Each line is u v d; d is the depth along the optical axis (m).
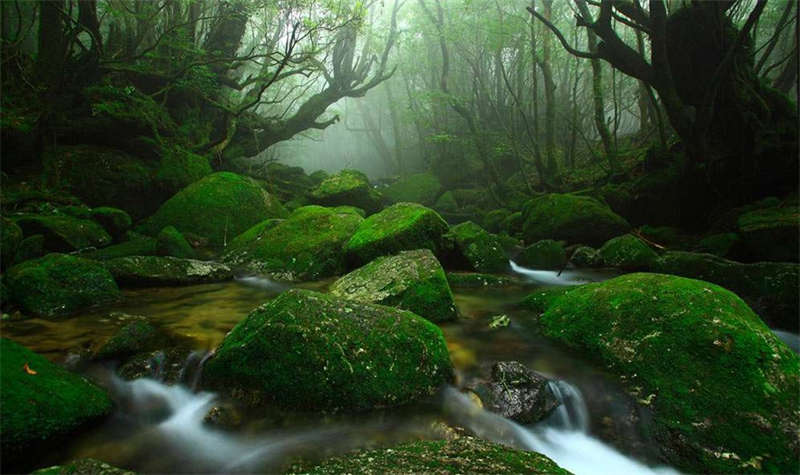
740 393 2.98
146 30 13.13
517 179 19.92
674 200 10.37
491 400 3.30
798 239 6.75
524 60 18.50
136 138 11.85
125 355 3.73
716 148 9.23
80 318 4.61
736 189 9.05
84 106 10.98
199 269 6.52
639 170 12.52
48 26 9.84
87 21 10.44
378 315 3.65
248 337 3.33
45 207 8.18
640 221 11.12
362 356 3.29
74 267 5.16
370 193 15.62
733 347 3.23
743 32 7.38
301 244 7.58
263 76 14.50
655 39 8.21
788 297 5.18
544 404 3.31
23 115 9.44
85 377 3.39
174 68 13.80
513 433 3.10
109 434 2.87
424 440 2.91
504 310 5.61
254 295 5.98
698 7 8.20
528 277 8.11
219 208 9.73
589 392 3.49
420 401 3.31
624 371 3.54
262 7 13.30
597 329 4.04
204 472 2.57
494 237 8.52
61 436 2.63
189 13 14.77
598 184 13.48
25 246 6.14
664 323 3.63
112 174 10.22
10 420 2.40
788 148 8.31
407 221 7.22
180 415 3.14
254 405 3.16
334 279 6.98
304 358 3.19
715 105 8.88
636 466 2.90
